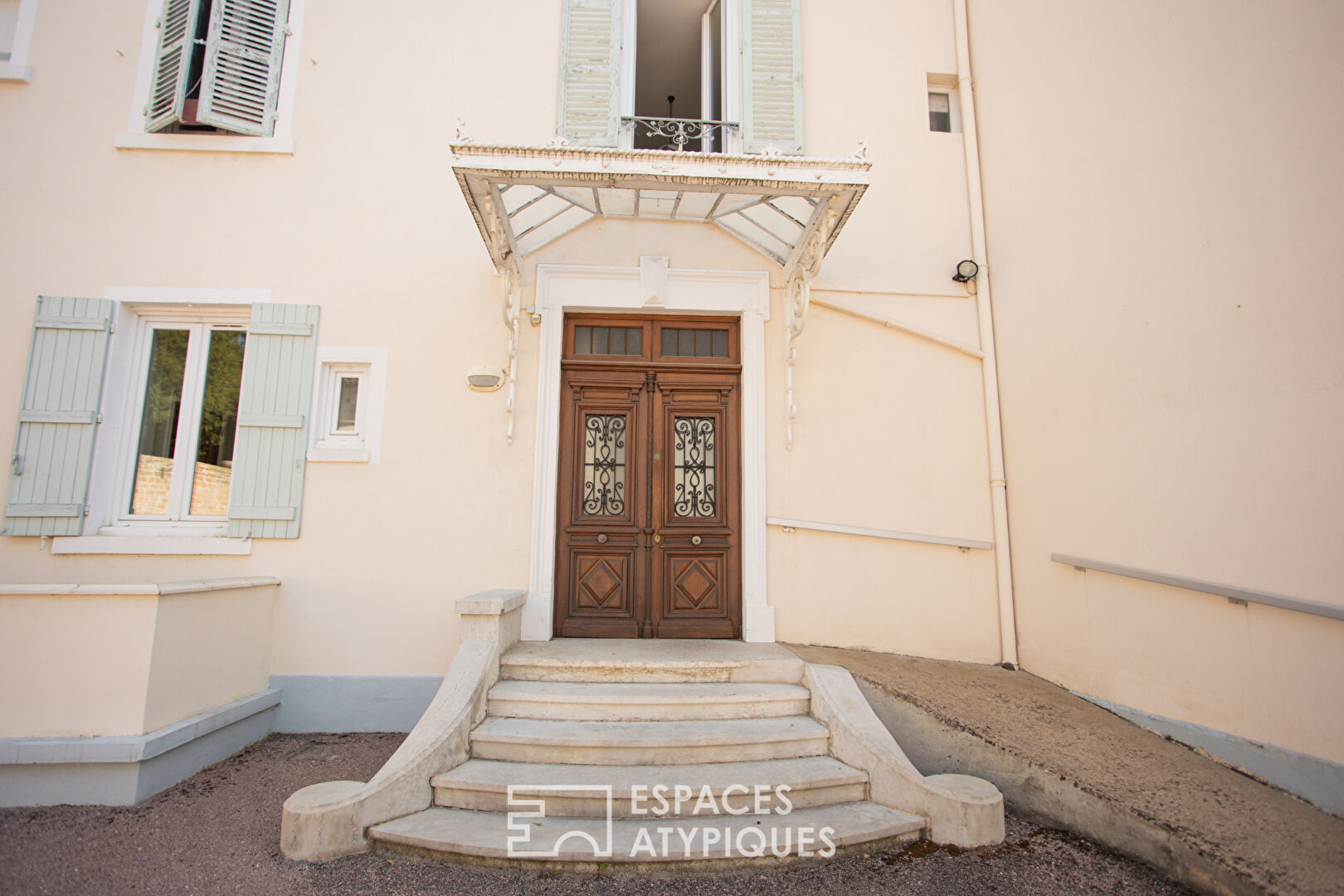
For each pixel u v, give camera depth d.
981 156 5.29
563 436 4.81
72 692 3.20
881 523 4.79
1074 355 4.26
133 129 4.77
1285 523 3.00
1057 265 4.44
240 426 4.48
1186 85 3.56
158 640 3.30
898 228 5.16
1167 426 3.58
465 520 4.55
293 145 4.84
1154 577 3.59
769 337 4.92
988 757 3.34
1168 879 2.63
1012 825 3.10
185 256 4.67
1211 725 3.29
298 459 4.49
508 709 3.55
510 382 4.61
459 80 5.05
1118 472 3.89
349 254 4.77
